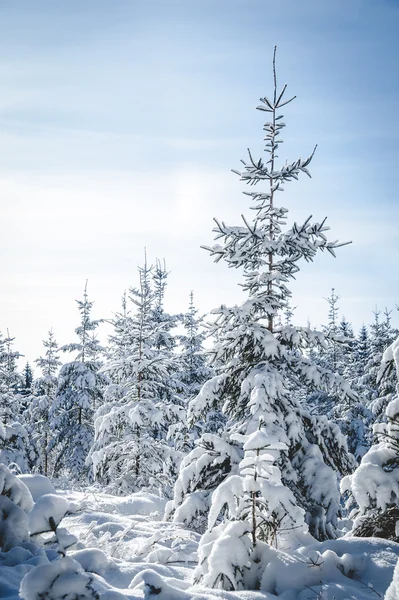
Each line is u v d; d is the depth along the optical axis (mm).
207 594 4828
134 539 7727
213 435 9984
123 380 18984
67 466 26406
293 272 11242
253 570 5691
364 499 6887
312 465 9602
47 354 33000
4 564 5250
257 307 10953
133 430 17531
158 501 12406
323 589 5254
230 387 11180
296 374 10906
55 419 27516
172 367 18953
